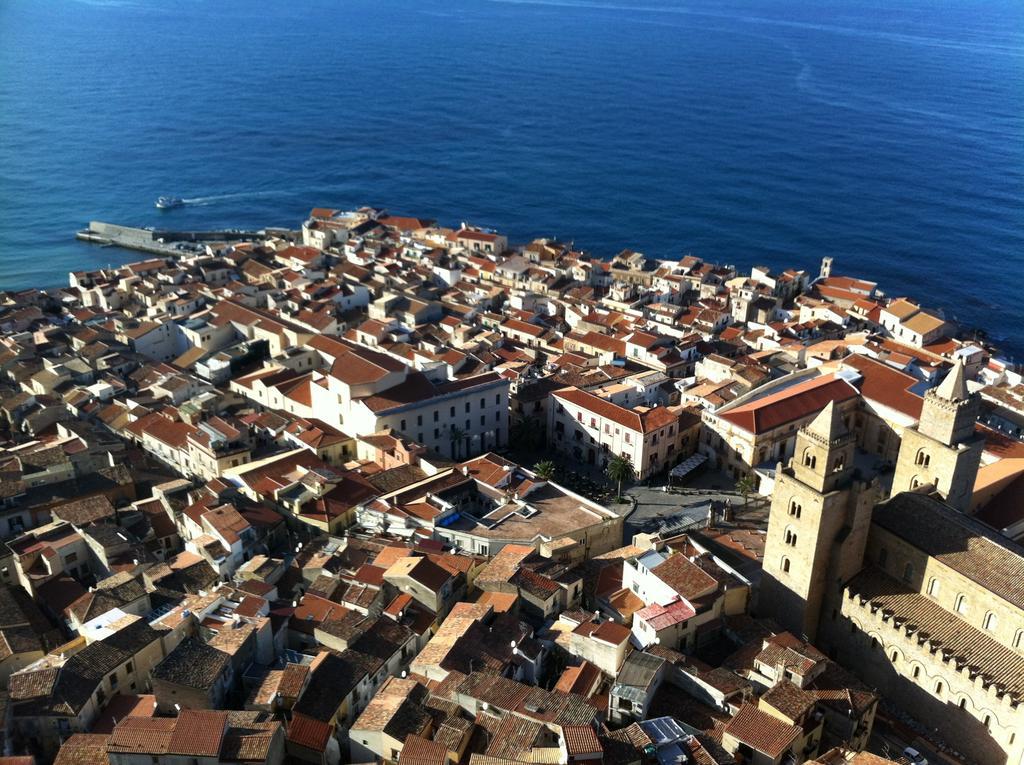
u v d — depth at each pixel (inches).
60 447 5959.6
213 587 4660.4
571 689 3750.0
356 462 6250.0
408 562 4576.8
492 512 5334.6
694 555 4722.0
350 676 3789.4
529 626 4165.8
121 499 5787.4
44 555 4763.8
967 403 4576.8
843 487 4274.1
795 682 3769.7
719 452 6786.4
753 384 7381.9
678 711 3720.5
